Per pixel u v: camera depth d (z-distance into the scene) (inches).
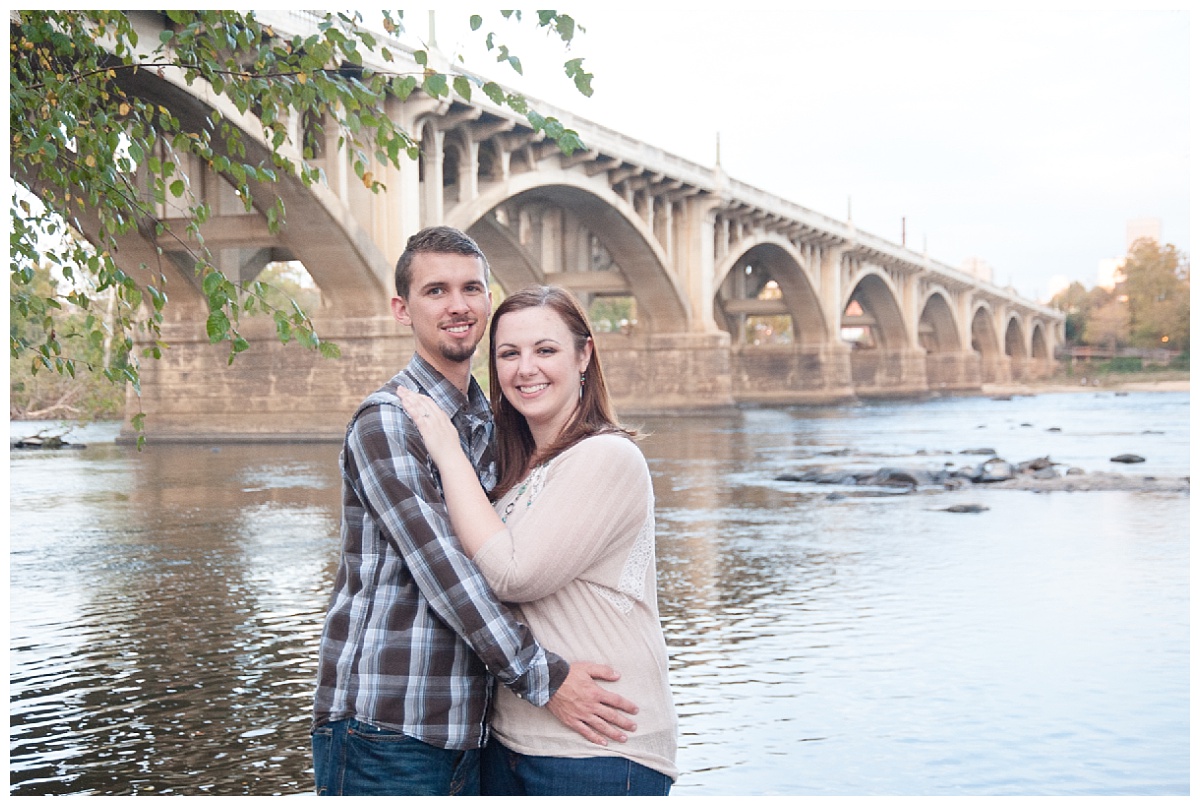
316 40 176.9
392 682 101.8
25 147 177.0
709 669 292.0
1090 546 514.0
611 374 2146.9
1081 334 4392.2
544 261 1978.3
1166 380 3499.0
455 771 104.5
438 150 1221.1
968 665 293.7
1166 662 294.4
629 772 102.7
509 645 99.0
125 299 183.8
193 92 807.7
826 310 2738.7
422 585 100.0
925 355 3526.1
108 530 588.1
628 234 1798.7
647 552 107.6
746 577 435.8
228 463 1055.0
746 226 2268.7
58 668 297.4
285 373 1380.4
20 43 184.9
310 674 291.4
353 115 175.2
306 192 1043.3
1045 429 1605.6
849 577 433.7
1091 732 236.7
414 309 112.8
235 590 415.2
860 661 299.0
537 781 104.3
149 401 1429.6
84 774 214.7
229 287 164.7
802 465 1027.9
